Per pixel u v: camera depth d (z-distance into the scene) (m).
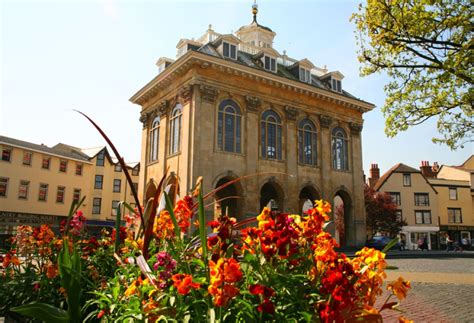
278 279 3.03
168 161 27.70
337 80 35.78
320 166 31.41
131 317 3.03
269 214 3.39
